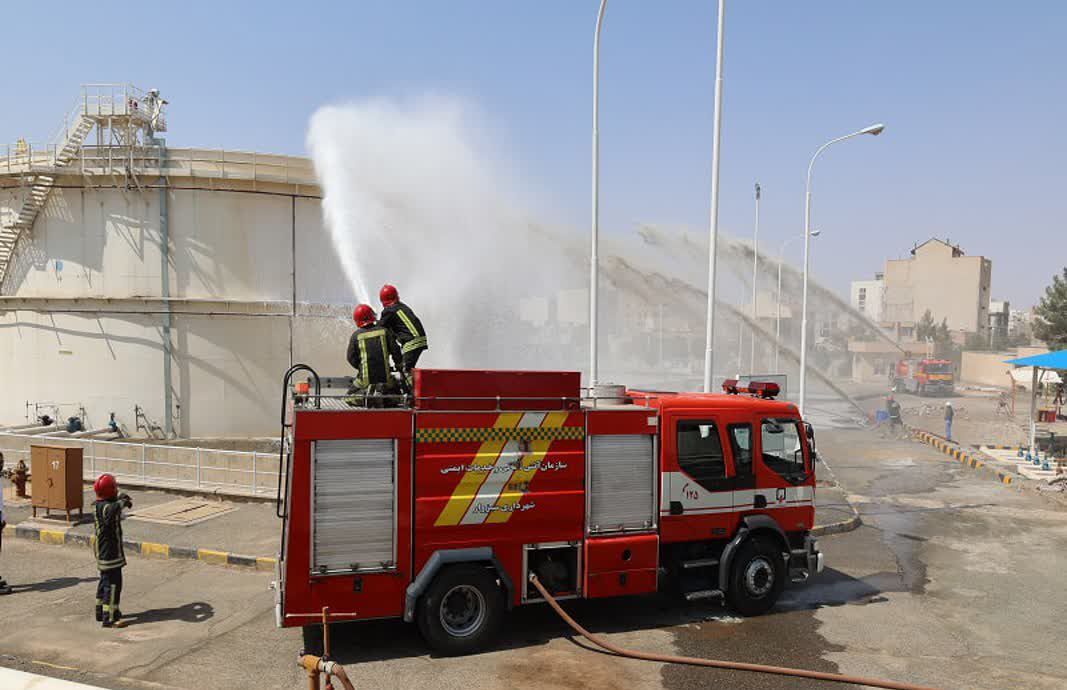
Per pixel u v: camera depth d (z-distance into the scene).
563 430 7.72
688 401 8.45
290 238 22.44
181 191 21.59
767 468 8.82
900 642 7.87
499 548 7.45
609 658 7.27
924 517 14.58
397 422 7.06
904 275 101.00
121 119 21.98
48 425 21.50
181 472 14.78
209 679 6.66
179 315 21.61
